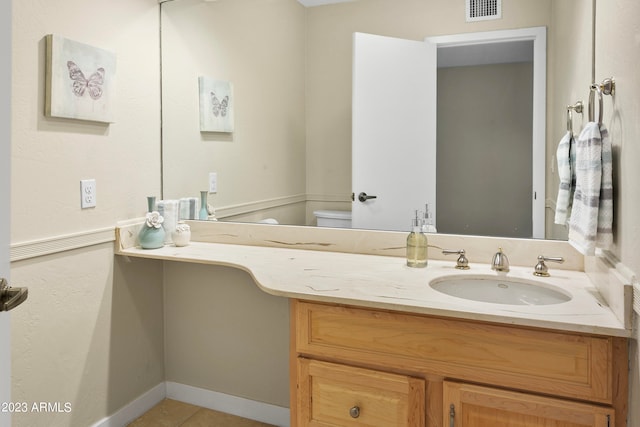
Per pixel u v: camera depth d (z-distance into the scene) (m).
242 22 2.14
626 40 1.10
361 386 1.42
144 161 2.19
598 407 1.17
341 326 1.43
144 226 2.10
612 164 1.26
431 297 1.35
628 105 1.09
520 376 1.23
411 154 1.90
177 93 2.27
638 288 1.03
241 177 2.20
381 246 1.94
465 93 1.80
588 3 1.45
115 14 1.97
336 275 1.61
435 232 1.87
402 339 1.36
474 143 1.80
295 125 2.09
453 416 1.30
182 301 2.33
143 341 2.23
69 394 1.83
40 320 1.69
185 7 2.23
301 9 2.05
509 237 1.76
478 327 1.27
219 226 2.24
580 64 1.54
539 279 1.54
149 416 2.21
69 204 1.78
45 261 1.70
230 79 2.18
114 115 1.97
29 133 1.61
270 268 1.71
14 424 1.61
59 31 1.71
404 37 1.88
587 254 1.22
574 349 1.18
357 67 1.96
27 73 1.59
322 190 2.06
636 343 1.08
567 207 1.51
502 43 1.74
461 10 1.79
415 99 1.88
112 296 2.03
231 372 2.26
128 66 2.06
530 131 1.72
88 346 1.91
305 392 1.49
